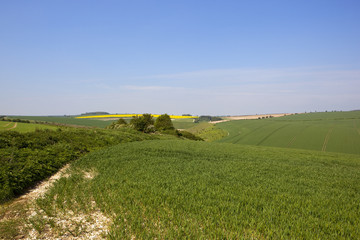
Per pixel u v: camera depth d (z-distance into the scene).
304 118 139.75
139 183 14.14
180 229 8.12
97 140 29.73
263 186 15.27
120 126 67.81
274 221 9.37
